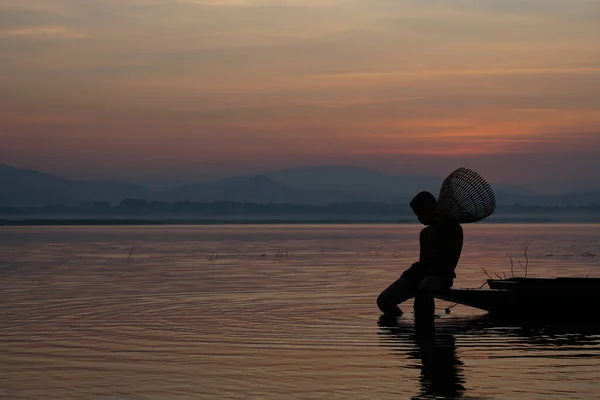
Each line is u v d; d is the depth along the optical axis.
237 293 14.98
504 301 11.80
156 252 32.66
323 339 9.52
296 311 12.23
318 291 15.36
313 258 27.75
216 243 44.12
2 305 12.98
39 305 12.99
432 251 11.98
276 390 6.78
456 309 13.07
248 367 7.77
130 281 17.72
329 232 77.88
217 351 8.67
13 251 33.25
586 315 11.66
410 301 14.07
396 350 8.77
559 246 38.88
